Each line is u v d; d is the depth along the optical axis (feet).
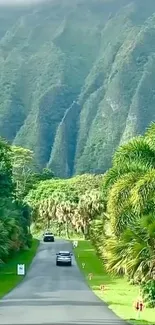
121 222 145.48
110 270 170.09
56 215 452.35
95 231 240.32
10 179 303.07
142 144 155.22
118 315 95.55
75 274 196.03
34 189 469.16
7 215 236.63
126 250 156.76
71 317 91.45
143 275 143.95
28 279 178.81
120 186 144.66
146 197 136.36
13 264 232.94
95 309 104.68
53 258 266.98
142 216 142.31
